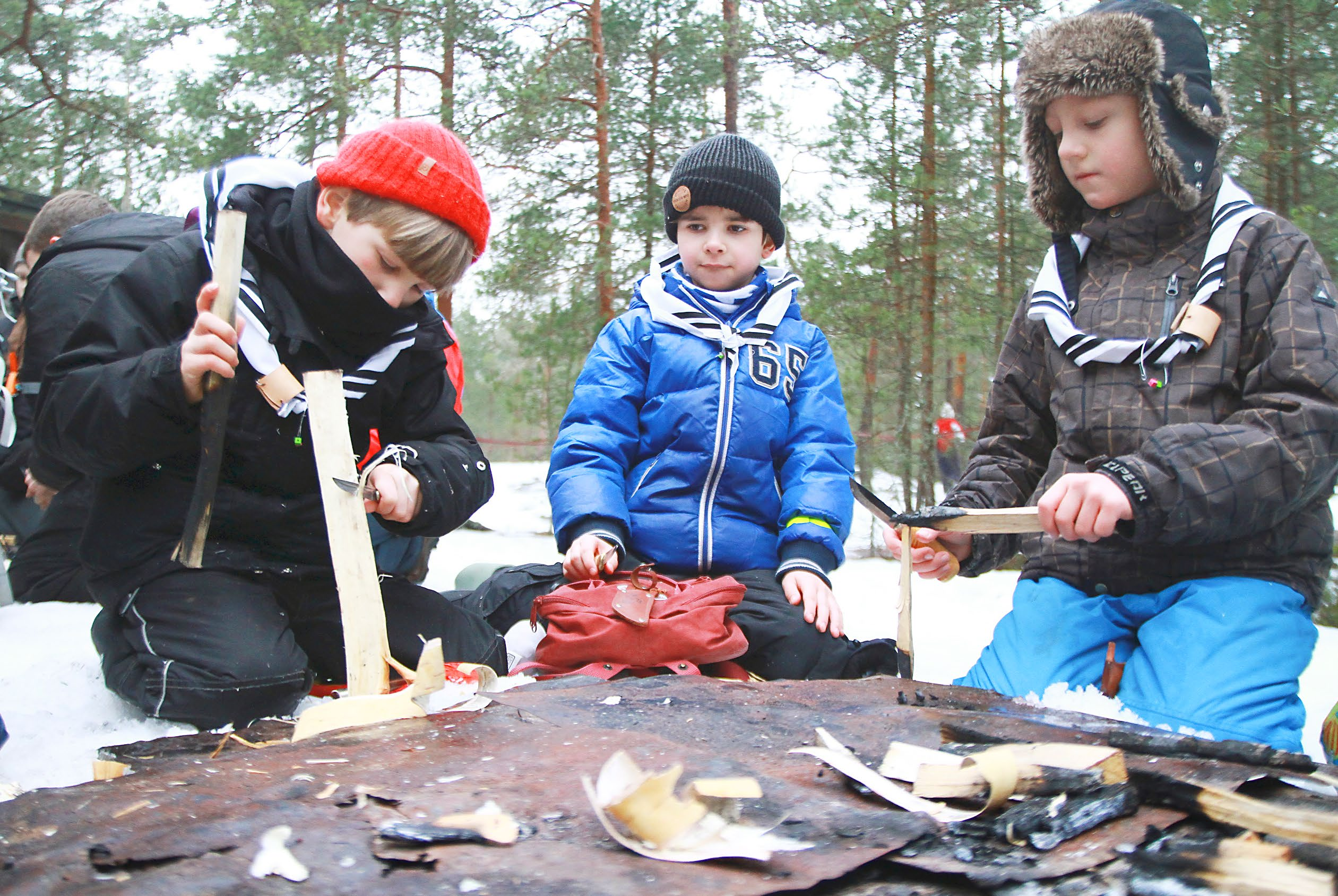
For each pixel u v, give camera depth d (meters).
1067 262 2.12
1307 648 1.71
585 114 7.36
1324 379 1.71
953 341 6.55
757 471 2.34
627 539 2.29
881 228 6.62
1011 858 0.79
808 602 2.07
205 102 8.27
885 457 6.87
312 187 1.93
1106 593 1.97
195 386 1.66
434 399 2.14
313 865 0.75
